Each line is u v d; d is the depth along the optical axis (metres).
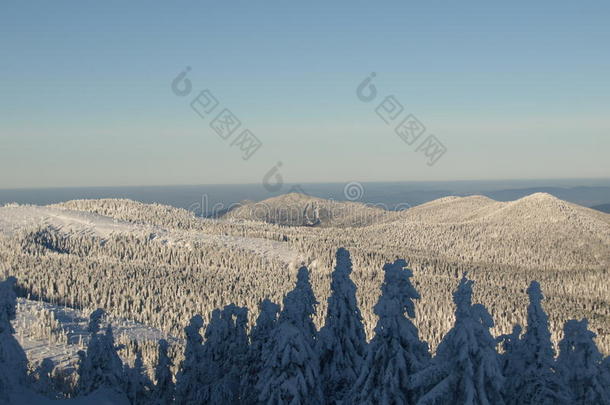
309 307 35.62
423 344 27.11
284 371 31.86
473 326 21.28
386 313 26.12
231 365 43.09
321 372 35.03
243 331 44.44
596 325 169.25
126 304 181.62
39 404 33.41
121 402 41.44
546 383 25.97
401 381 26.17
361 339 35.56
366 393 26.59
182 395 44.66
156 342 127.94
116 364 46.19
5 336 31.91
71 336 137.12
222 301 180.88
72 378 78.31
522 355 27.23
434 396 21.23
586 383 27.41
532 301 26.95
